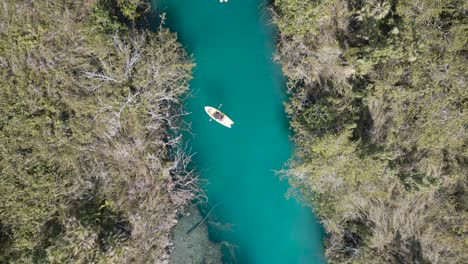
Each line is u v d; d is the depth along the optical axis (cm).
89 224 1677
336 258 1983
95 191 1789
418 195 1789
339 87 1873
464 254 1766
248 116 2180
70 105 1717
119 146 1788
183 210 2033
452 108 1670
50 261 1584
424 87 1661
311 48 1841
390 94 1717
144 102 1786
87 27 1709
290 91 2042
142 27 1964
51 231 1728
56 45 1708
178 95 1994
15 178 1698
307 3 1714
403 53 1625
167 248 1967
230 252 2125
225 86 2173
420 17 1645
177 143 1981
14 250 1689
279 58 1995
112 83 1764
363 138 1825
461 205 1755
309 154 1862
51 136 1719
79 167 1767
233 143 2184
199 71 2158
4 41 1672
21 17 1672
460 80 1628
